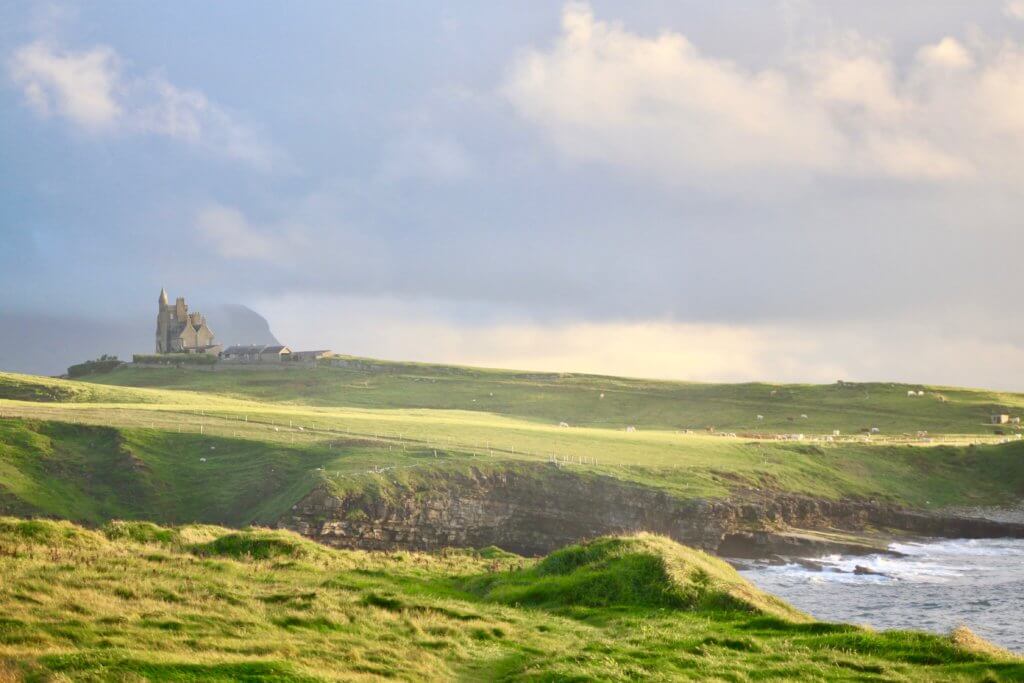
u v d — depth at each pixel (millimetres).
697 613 45281
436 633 38156
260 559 53812
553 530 138000
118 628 31406
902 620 82938
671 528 131875
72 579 38906
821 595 98000
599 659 34000
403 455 150750
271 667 27328
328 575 50531
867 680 32531
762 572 115125
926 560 125938
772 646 38000
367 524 126562
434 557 64000
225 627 33719
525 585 50438
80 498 135750
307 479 135250
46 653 26484
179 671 25969
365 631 36562
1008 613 85812
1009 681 32312
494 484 141625
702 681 31469
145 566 45188
